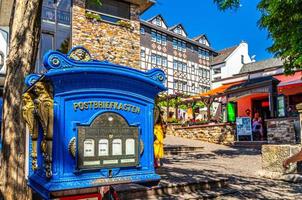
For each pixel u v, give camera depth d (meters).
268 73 24.64
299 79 17.00
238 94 17.56
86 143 1.93
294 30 10.00
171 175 7.00
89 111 1.96
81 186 1.87
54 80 1.84
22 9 2.37
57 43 12.39
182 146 14.06
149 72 2.18
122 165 2.03
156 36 37.62
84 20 12.69
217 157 11.52
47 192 1.87
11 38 2.39
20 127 2.28
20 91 2.30
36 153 2.13
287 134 13.35
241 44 42.47
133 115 2.13
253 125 16.75
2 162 2.25
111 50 13.18
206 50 43.72
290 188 6.39
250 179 7.20
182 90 39.62
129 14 13.96
